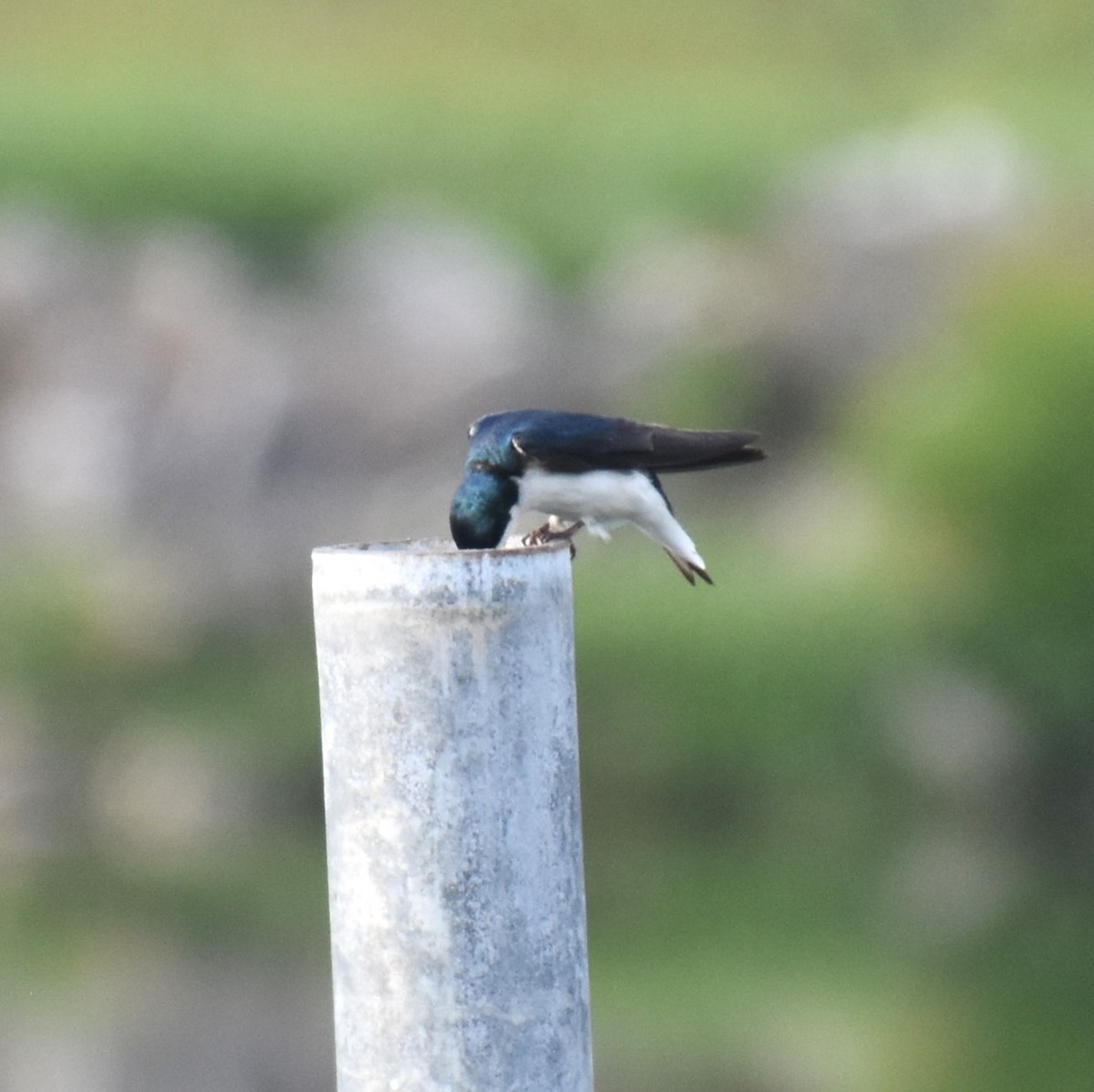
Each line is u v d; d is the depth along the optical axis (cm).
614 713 1966
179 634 2264
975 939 1535
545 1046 329
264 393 2606
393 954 328
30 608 2212
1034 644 1962
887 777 1944
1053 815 1936
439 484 2566
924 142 3050
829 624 2012
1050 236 2461
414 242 2933
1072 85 3753
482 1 4150
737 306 2720
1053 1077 1184
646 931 1578
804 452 2642
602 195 3181
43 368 2700
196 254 2925
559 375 2700
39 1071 1216
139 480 2559
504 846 326
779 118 3538
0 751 2070
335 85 3625
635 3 4194
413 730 324
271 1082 1219
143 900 1706
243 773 2033
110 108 3319
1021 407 2038
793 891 1702
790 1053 1227
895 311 2664
